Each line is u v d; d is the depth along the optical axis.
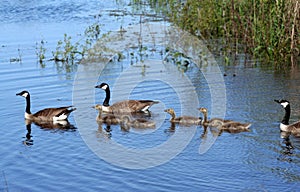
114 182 13.62
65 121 18.56
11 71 25.12
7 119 18.75
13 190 13.36
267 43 25.89
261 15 26.86
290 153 15.05
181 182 13.45
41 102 20.58
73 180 13.82
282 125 16.80
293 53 25.44
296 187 12.99
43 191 13.27
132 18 37.53
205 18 30.61
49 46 30.05
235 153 15.16
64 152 15.69
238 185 13.19
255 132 16.73
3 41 31.48
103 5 44.78
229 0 29.50
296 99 19.84
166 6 40.50
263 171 13.92
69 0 48.09
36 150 15.88
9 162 15.05
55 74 24.56
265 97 20.19
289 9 25.33
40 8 43.72
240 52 27.55
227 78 23.05
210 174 13.88
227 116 18.22
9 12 42.03
